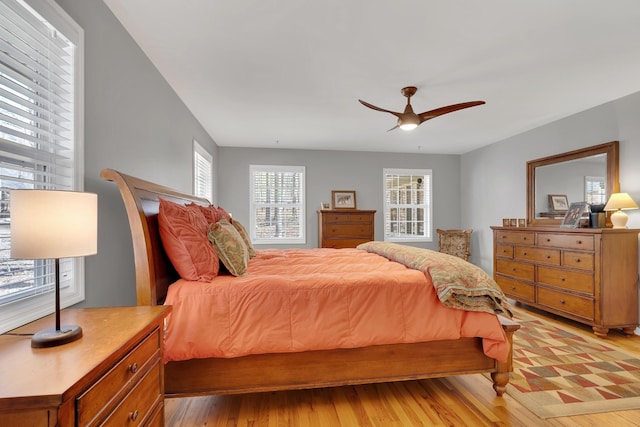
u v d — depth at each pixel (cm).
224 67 258
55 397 65
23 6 124
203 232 191
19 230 89
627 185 319
